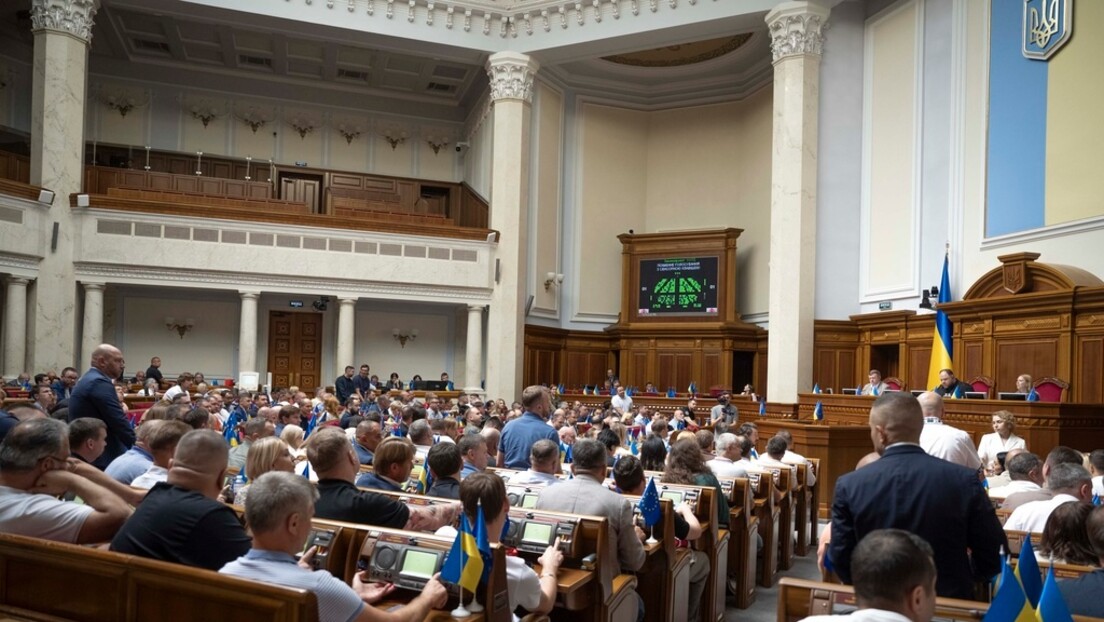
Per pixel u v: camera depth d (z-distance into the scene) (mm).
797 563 8023
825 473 10062
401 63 21297
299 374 19531
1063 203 11773
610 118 21969
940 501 2879
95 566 2561
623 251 20797
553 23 18609
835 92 16359
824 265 16094
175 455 3102
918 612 2041
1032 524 4090
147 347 18438
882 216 15789
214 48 20812
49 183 15547
